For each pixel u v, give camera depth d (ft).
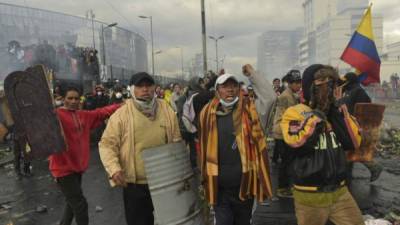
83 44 151.12
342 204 11.33
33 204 24.21
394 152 33.50
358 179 25.32
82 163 16.44
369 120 18.76
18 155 32.48
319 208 11.23
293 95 23.17
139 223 13.39
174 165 12.13
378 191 22.57
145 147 12.99
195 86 29.01
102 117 17.37
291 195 22.13
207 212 14.11
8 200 25.31
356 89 21.76
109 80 99.86
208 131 12.66
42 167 36.50
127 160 13.01
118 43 198.70
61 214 22.06
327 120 11.30
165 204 12.00
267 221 18.67
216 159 12.49
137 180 13.05
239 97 12.75
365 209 19.52
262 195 12.34
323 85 11.19
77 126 16.44
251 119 12.50
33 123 15.01
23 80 14.93
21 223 20.81
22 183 30.09
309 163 11.07
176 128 13.51
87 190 26.53
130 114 13.06
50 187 28.37
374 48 25.66
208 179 12.51
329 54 266.16
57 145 14.96
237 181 12.44
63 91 16.56
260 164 12.35
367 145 15.02
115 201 23.67
